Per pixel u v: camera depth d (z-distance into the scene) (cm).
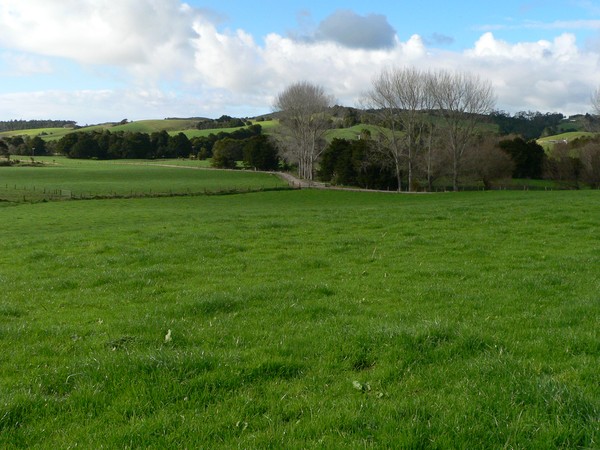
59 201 6850
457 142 9525
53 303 1273
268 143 14875
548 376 688
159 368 735
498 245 2045
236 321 1052
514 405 609
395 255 1900
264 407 646
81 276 1577
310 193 8162
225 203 6788
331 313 1120
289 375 753
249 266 1745
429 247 2034
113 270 1656
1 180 10488
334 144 12062
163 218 4441
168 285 1466
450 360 789
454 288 1341
